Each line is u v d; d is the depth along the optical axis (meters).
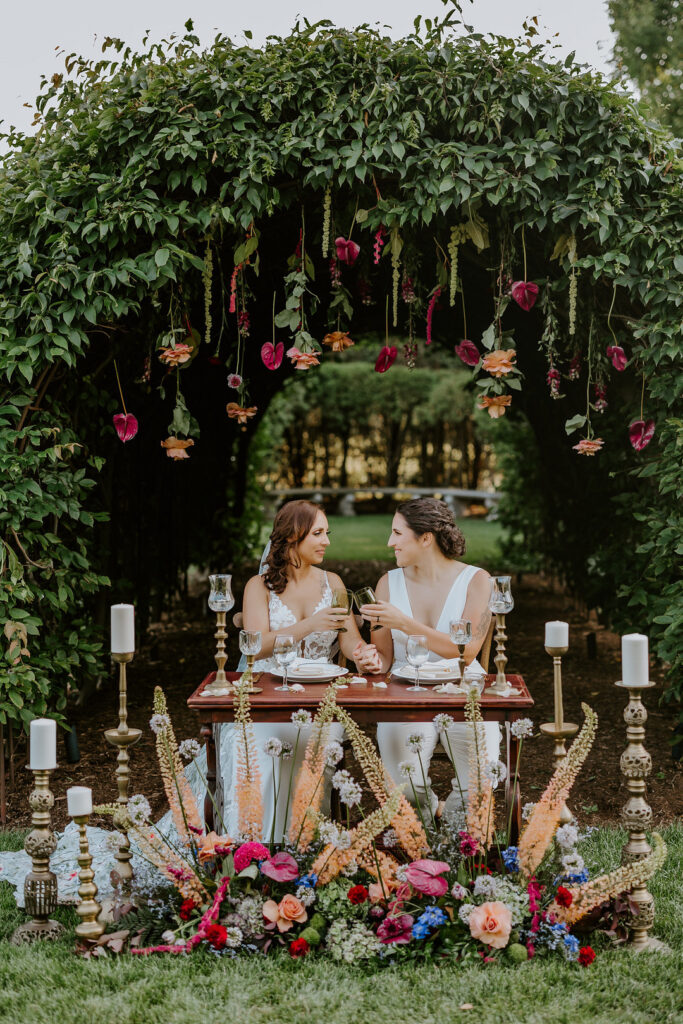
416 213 3.86
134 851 3.37
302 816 2.88
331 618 3.42
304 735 3.37
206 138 3.87
